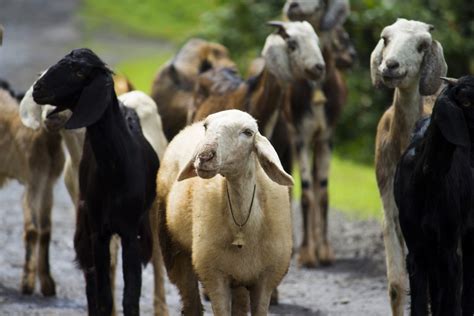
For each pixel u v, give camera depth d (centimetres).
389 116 1255
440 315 1043
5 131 1480
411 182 1059
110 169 1130
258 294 1038
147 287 1516
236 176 989
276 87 1485
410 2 2670
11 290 1473
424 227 1047
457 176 1046
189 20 5441
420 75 1193
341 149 2759
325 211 1716
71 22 5250
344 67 1784
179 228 1089
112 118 1125
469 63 2688
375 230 1941
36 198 1452
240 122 978
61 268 1616
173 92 1783
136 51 4553
